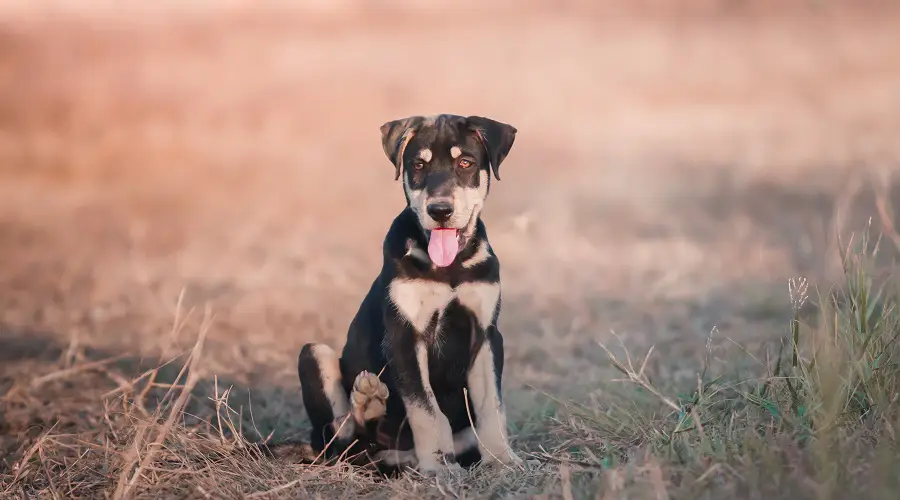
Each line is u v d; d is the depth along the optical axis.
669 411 7.42
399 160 7.38
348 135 28.17
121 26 41.53
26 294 13.44
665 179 22.17
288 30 42.50
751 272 13.31
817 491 5.15
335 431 7.29
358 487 6.66
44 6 43.50
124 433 7.12
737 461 5.86
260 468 6.77
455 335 7.21
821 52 36.28
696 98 31.44
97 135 27.72
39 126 28.81
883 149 22.64
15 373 9.48
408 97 32.16
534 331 11.38
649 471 5.75
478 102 31.41
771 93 31.44
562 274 14.02
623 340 10.56
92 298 12.97
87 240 17.66
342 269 14.31
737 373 7.69
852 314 7.07
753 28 41.72
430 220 6.93
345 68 36.16
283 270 14.48
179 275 14.41
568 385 9.12
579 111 30.31
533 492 6.17
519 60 37.53
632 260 14.70
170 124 28.94
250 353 10.45
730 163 23.03
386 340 7.12
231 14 44.81
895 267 8.62
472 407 7.28
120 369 9.58
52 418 8.20
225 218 19.31
